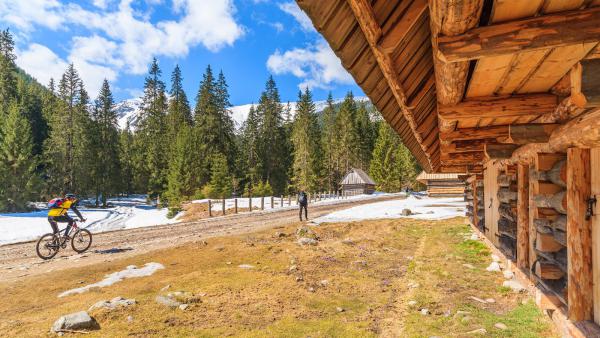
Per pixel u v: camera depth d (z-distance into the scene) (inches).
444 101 125.6
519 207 244.7
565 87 113.6
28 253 416.5
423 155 351.6
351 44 75.6
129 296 242.2
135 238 519.2
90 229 746.8
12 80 2092.8
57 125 1995.6
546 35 67.6
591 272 141.9
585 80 83.7
